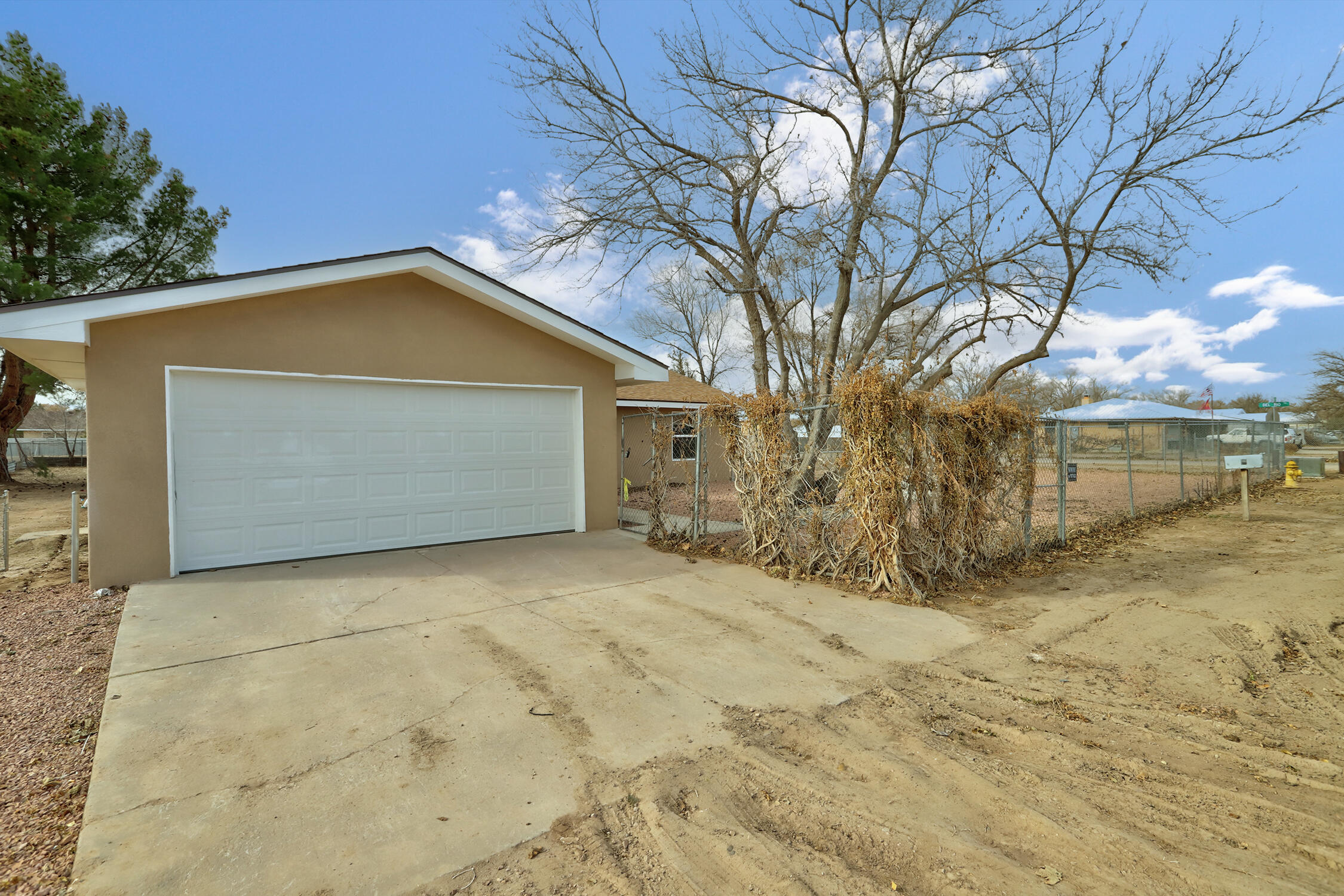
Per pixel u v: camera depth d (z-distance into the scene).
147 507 6.68
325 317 7.69
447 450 8.77
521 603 6.07
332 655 4.68
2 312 5.70
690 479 11.10
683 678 4.29
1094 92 9.39
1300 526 10.54
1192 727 3.61
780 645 4.96
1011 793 2.93
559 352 9.73
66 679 4.31
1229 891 2.27
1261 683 4.26
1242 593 6.29
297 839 2.58
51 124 16.70
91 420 6.41
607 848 2.55
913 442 6.42
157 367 6.71
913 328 11.84
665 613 5.78
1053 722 3.68
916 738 3.47
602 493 10.20
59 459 31.55
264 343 7.30
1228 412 33.69
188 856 2.47
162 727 3.54
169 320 6.76
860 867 2.43
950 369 10.84
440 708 3.80
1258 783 3.01
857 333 13.50
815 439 7.64
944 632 5.27
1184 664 4.55
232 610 5.73
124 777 3.03
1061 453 8.88
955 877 2.37
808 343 15.27
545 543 9.00
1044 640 5.07
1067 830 2.64
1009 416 7.57
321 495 7.81
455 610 5.80
